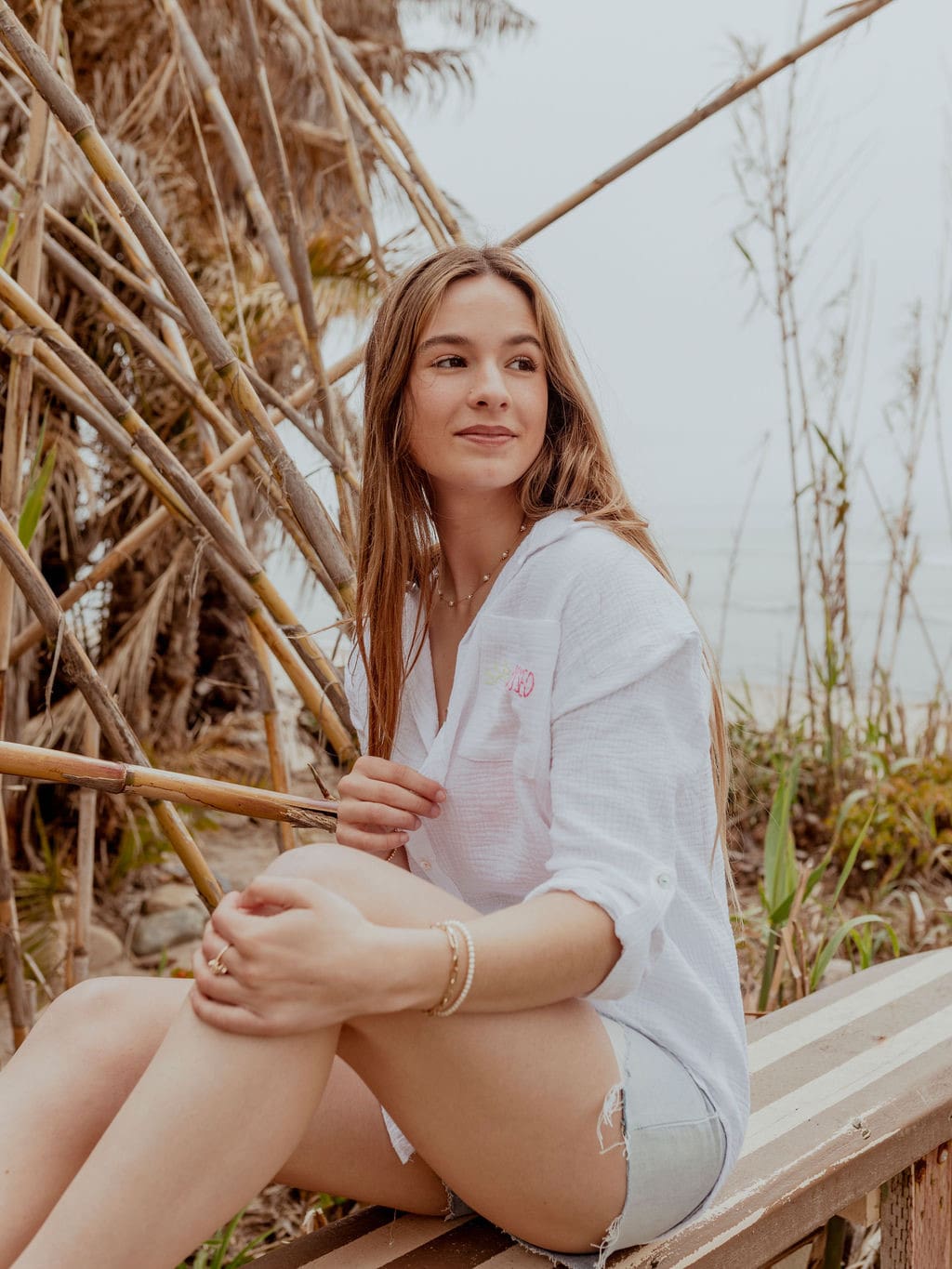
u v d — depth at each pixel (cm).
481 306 143
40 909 389
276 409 210
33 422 382
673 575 147
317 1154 147
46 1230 112
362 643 161
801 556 440
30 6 330
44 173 197
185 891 434
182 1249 116
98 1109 130
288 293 212
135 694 441
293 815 159
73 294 399
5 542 160
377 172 536
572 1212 132
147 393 416
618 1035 137
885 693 480
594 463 151
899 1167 171
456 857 150
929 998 209
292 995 114
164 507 204
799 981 250
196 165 504
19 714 370
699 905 143
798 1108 171
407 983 117
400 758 161
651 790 131
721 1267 144
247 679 558
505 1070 125
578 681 135
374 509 156
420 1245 145
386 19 645
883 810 421
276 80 506
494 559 154
